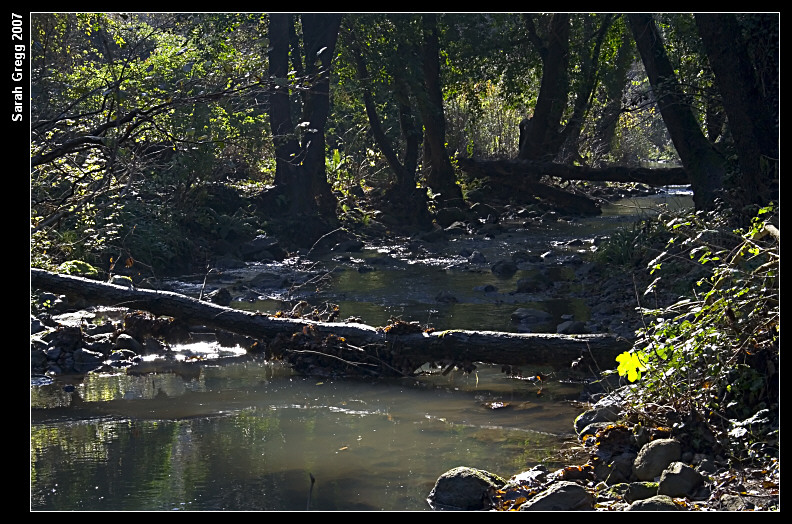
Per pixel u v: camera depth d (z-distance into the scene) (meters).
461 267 15.41
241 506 4.75
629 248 13.44
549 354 7.20
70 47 17.08
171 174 16.12
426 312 10.74
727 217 11.48
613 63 28.06
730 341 5.68
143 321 8.95
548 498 4.62
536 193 24.06
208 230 16.78
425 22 22.52
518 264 15.60
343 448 5.80
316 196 19.91
